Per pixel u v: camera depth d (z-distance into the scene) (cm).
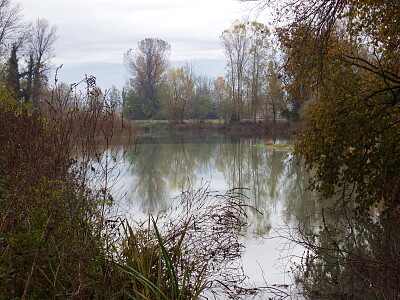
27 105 991
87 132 550
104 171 564
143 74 6781
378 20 800
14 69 3562
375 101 870
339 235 838
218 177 1717
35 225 405
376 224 898
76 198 482
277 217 1019
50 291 374
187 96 6166
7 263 366
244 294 556
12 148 629
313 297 546
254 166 2083
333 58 843
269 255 720
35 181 493
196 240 606
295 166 2034
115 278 419
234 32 5391
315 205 1151
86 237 439
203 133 5244
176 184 1511
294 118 4594
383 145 872
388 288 516
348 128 876
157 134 5122
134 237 486
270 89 4616
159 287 423
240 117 5994
